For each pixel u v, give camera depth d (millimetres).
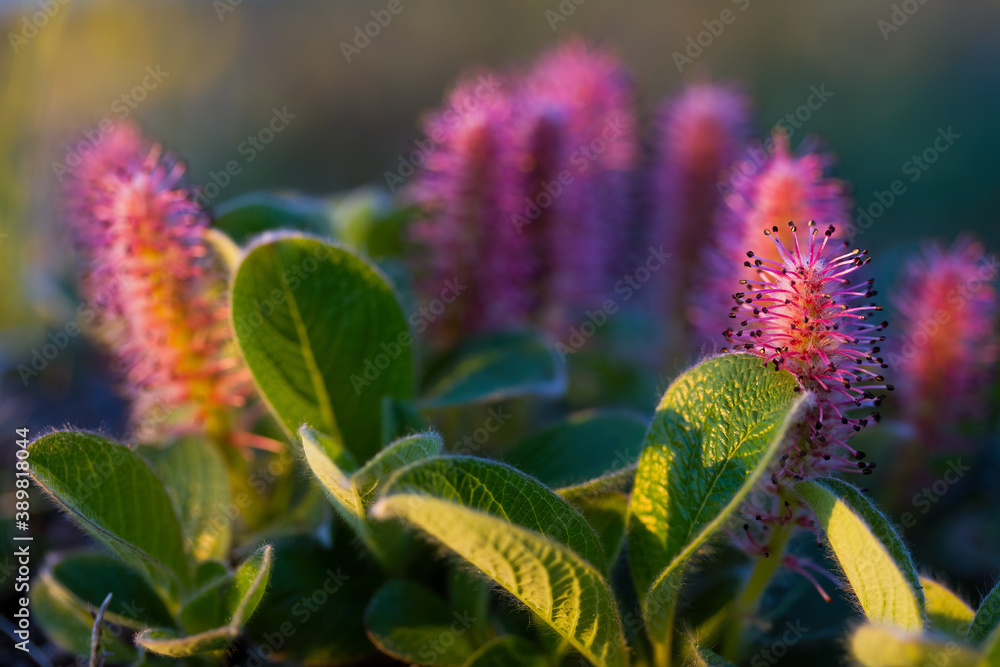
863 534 202
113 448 227
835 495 204
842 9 666
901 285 309
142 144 273
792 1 670
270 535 243
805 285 208
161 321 248
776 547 218
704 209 303
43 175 350
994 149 510
